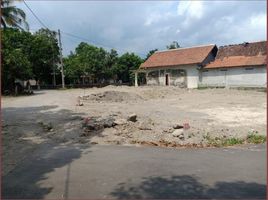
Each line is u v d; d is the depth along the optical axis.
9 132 16.34
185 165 10.77
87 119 17.73
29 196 8.20
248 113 23.30
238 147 13.76
